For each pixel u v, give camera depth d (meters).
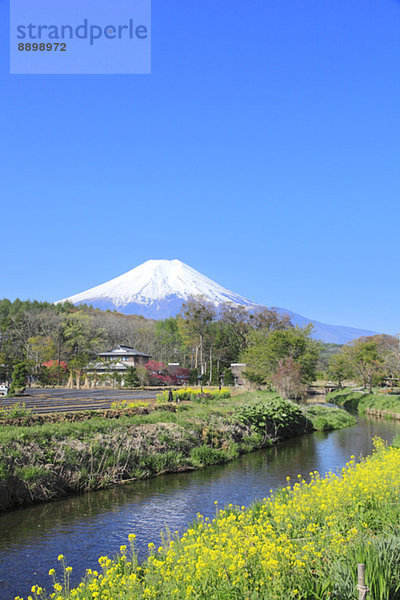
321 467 22.72
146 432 23.41
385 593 6.38
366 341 81.31
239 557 7.18
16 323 97.62
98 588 7.13
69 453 18.78
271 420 32.28
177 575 7.08
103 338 100.50
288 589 6.56
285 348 57.22
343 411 46.09
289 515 10.21
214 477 20.61
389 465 13.49
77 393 50.25
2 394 49.12
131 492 17.97
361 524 9.28
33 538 12.84
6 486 15.90
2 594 9.49
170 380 74.38
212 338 105.62
